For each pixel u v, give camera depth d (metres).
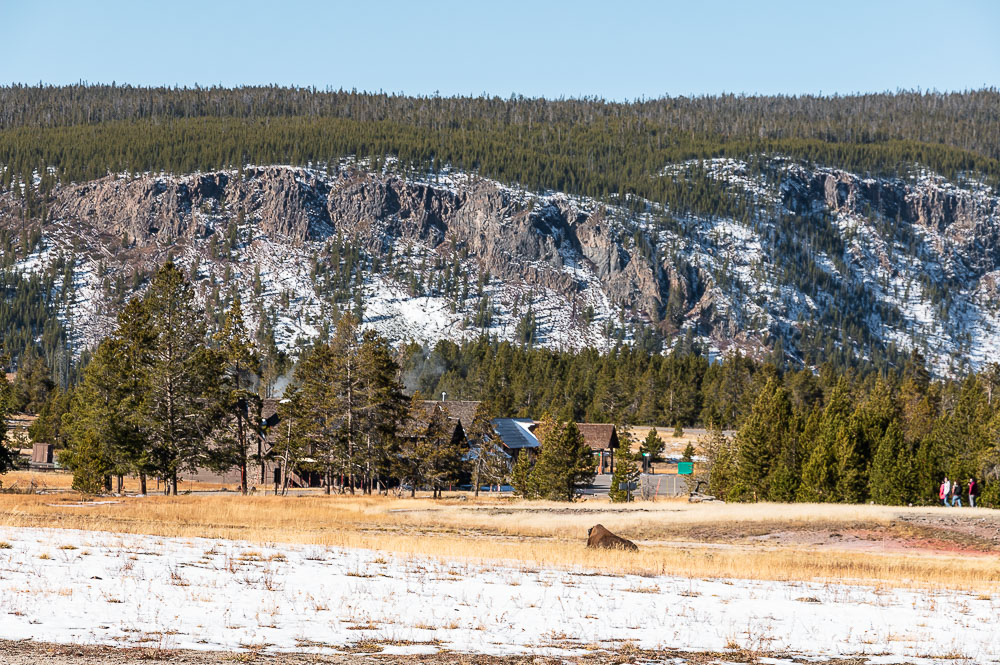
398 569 36.81
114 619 23.59
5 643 20.48
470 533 62.47
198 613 25.08
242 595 28.22
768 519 66.56
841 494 93.06
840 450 94.69
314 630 24.05
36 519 49.41
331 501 88.75
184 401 103.38
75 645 20.73
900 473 88.62
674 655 23.47
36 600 25.03
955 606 33.78
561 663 22.08
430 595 30.55
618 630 26.27
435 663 21.44
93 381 101.81
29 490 96.75
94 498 81.50
